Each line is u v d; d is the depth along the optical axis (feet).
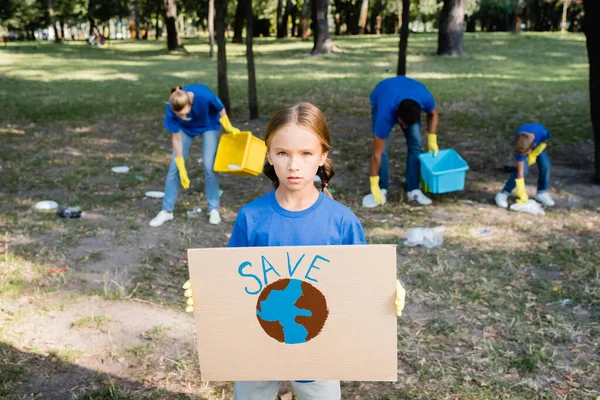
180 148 18.60
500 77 58.18
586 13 22.03
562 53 82.99
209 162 19.02
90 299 14.16
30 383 11.08
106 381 11.18
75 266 16.06
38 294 14.37
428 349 12.20
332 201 7.25
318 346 6.97
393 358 6.93
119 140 32.55
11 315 13.32
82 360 11.83
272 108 41.91
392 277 6.62
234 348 7.06
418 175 21.62
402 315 13.58
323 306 6.80
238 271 6.75
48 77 64.18
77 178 24.98
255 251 6.67
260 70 69.15
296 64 75.92
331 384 7.70
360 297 6.73
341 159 27.73
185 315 13.66
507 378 11.25
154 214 20.58
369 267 6.62
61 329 12.88
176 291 14.98
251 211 7.20
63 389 10.94
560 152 28.45
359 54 86.79
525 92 47.67
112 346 12.29
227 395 10.90
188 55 94.63
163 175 25.61
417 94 20.62
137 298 14.33
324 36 88.48
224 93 38.40
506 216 20.06
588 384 11.03
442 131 33.42
